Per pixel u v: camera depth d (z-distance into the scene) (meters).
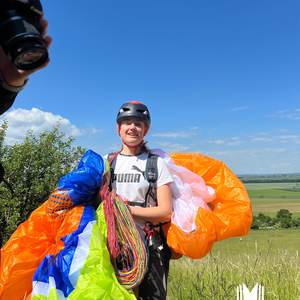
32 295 1.50
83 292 1.41
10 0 0.79
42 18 0.89
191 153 2.61
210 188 2.39
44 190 10.63
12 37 0.76
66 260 1.55
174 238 1.98
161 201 1.99
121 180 2.04
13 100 0.95
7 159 10.07
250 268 3.08
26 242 1.79
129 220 1.78
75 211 1.78
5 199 9.16
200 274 3.22
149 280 1.84
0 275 1.69
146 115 2.17
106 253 1.62
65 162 11.98
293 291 2.61
